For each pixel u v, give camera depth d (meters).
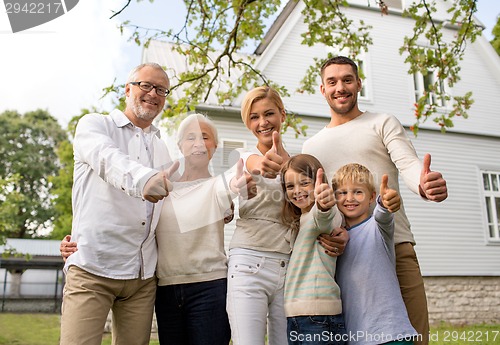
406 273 2.35
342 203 2.17
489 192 12.23
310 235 2.05
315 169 2.11
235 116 9.68
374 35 12.16
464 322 10.89
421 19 5.12
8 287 31.34
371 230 2.06
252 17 5.25
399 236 2.37
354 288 2.01
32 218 35.97
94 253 2.14
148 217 2.27
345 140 2.51
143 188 1.87
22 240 29.30
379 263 2.00
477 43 13.09
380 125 2.47
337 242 2.00
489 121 12.62
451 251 11.28
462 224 11.58
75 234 2.22
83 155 2.13
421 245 11.04
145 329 2.27
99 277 2.15
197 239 2.22
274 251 2.12
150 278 2.30
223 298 2.19
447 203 11.57
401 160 2.33
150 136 2.44
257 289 2.07
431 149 11.91
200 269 2.20
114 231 2.17
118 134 2.36
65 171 25.81
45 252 27.22
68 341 2.06
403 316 1.93
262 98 2.29
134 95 2.38
